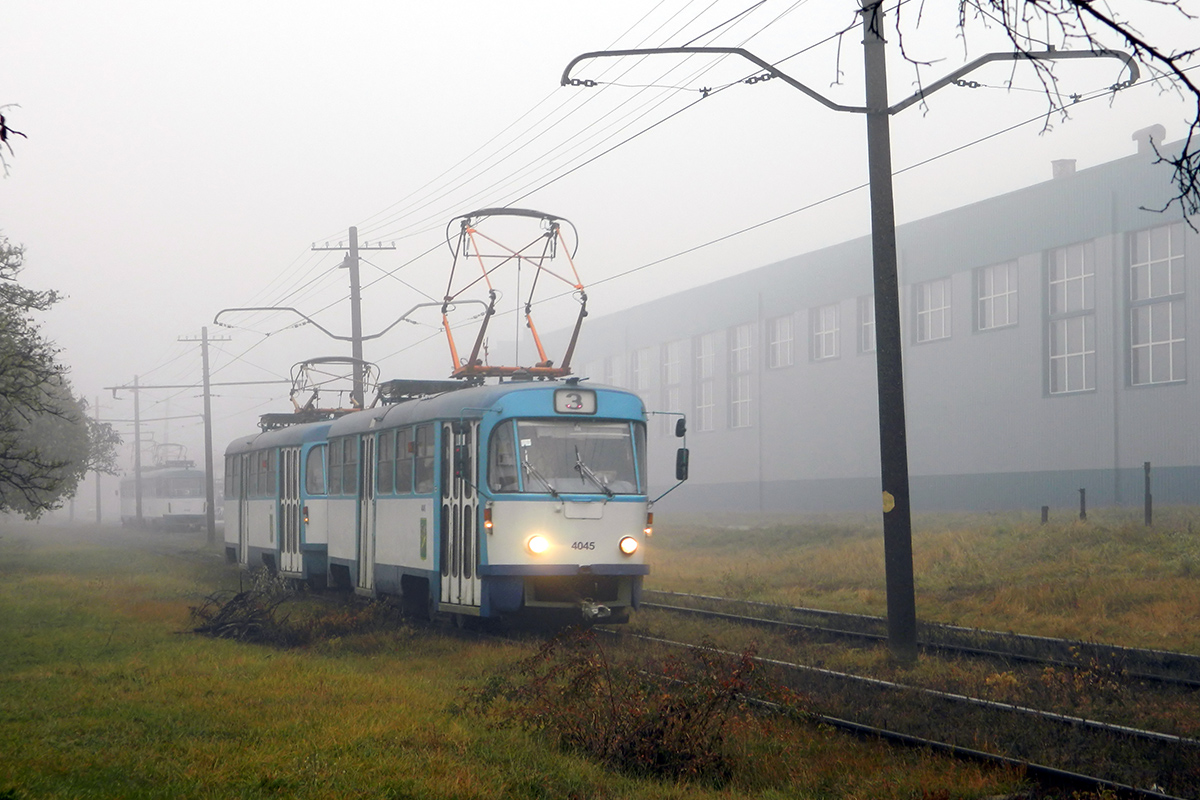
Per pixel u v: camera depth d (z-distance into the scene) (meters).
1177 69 4.35
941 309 44.97
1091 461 38.22
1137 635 14.80
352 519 20.06
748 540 34.69
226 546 30.91
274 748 8.25
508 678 11.05
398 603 17.75
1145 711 9.88
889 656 12.89
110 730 8.92
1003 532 25.58
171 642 14.62
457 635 15.39
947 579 21.06
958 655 13.37
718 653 9.65
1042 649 13.59
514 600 14.35
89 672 11.97
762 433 54.53
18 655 13.24
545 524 14.44
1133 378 37.09
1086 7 4.30
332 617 16.22
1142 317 36.94
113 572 28.19
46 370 21.45
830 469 49.75
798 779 7.75
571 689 9.12
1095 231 38.31
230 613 16.23
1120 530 22.81
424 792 7.05
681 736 8.20
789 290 52.81
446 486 15.83
